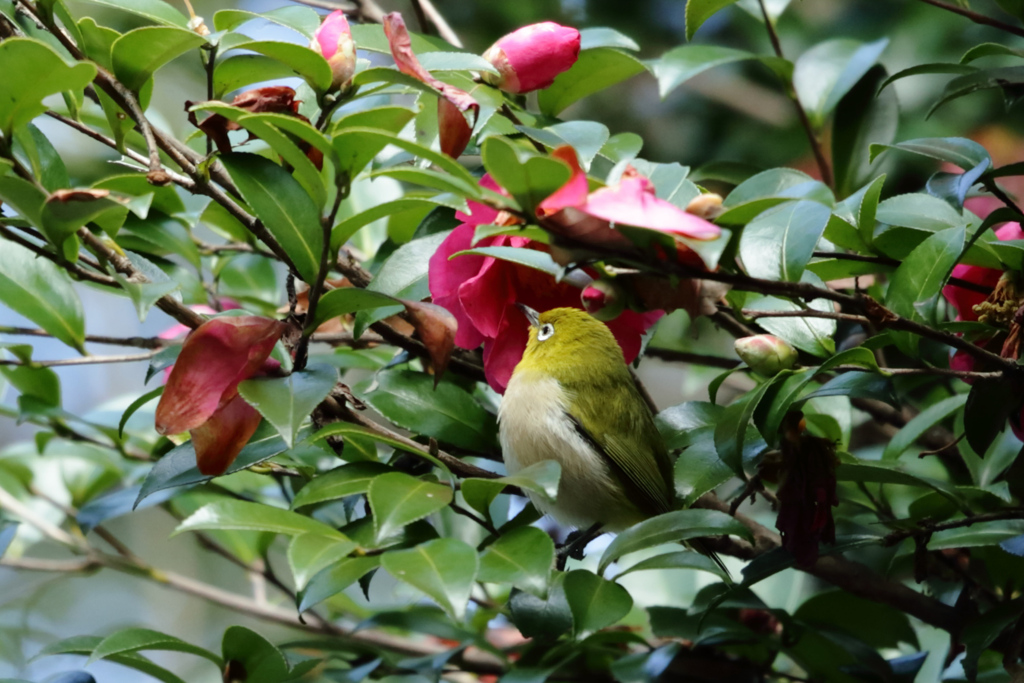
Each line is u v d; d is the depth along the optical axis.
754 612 7.21
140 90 4.94
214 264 7.92
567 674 7.09
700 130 11.12
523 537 4.39
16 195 4.32
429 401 5.97
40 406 7.41
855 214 5.58
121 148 5.04
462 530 7.95
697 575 8.71
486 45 11.12
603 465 6.34
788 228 4.84
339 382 5.32
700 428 6.23
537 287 6.24
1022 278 5.25
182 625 12.63
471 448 5.90
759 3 8.14
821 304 6.05
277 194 4.67
